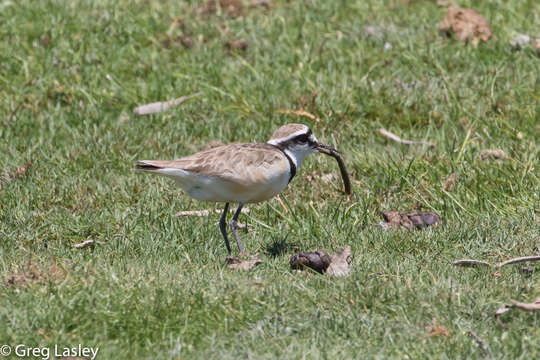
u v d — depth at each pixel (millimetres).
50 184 12734
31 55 17219
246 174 10273
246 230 11750
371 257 10438
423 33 18031
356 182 13148
